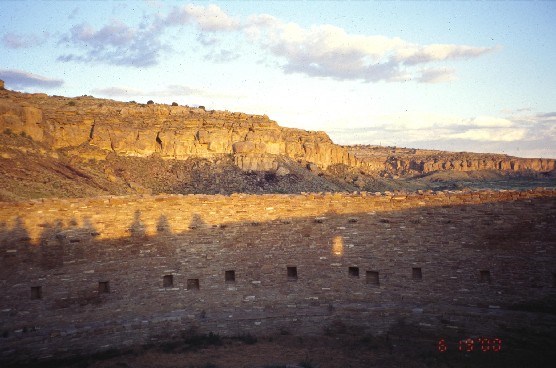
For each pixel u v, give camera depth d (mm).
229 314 30359
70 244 28281
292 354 27078
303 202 31797
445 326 28562
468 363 25312
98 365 25859
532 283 28156
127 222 29797
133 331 28469
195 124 117000
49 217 27922
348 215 31453
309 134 152625
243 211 31641
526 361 25156
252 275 31266
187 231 30906
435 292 29766
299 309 30703
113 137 101812
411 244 30453
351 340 28922
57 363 26156
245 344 28641
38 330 26781
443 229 30078
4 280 26422
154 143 108750
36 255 27406
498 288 28797
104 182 84312
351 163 164250
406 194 30922
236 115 131000
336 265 31250
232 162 113500
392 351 27312
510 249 28797
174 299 30172
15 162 69062
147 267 29969
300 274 31391
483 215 29422
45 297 27406
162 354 27312
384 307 29812
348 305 30375
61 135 94688
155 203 30594
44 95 109812
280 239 31641
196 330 29609
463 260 29547
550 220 28078
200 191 98750
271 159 117250
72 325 27766
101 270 28906
